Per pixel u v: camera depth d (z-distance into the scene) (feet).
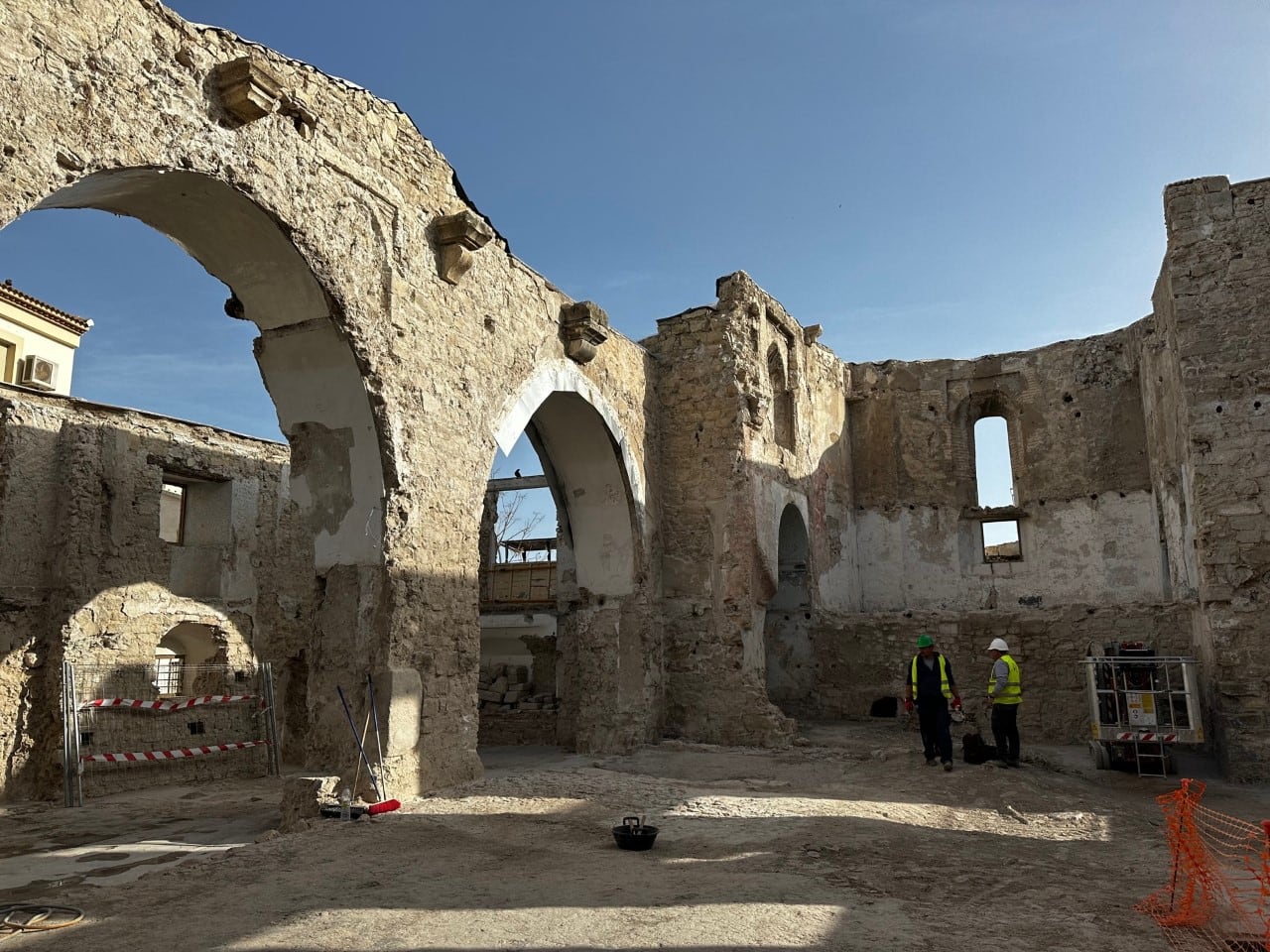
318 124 25.44
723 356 44.45
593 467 41.42
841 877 17.99
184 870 18.25
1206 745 36.91
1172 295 38.09
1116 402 59.31
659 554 43.65
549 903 15.76
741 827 22.94
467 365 30.96
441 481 29.01
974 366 64.03
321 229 25.14
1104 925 14.89
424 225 29.55
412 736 26.48
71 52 18.88
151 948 13.46
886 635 49.26
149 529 41.63
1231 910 15.48
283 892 16.55
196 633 46.37
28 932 14.34
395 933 14.12
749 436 44.70
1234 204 37.40
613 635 40.65
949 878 18.12
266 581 48.11
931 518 63.21
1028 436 62.03
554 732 46.16
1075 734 42.65
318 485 27.73
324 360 26.71
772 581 45.14
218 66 22.24
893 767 33.37
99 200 21.85
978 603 61.41
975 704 45.34
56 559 37.19
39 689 36.09
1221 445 35.78
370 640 26.35
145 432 41.98
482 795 26.48
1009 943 13.89
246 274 25.88
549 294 36.60
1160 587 55.47
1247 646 33.88
